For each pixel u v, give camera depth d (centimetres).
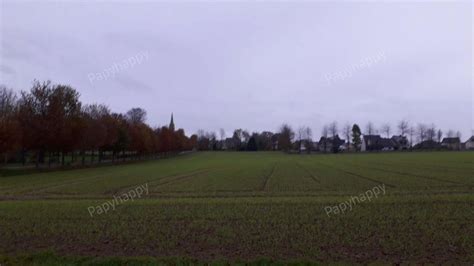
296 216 1347
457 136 15050
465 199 1716
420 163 5212
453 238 995
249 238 1023
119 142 6700
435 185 2455
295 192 2231
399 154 9619
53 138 4362
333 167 4856
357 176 3362
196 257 847
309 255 857
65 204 1738
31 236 1073
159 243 982
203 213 1435
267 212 1441
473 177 2972
